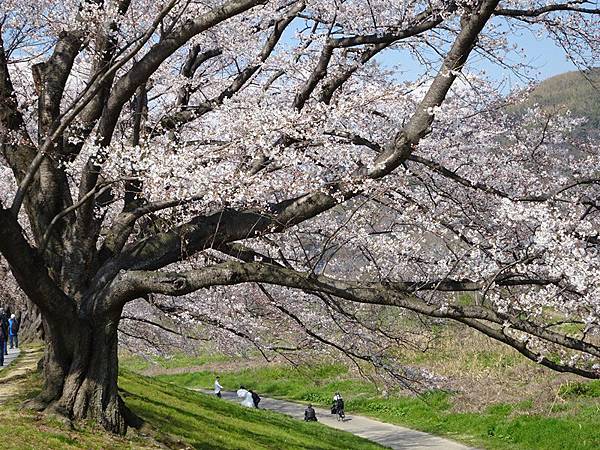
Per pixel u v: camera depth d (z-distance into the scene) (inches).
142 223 421.1
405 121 419.8
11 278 1100.5
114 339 379.2
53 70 398.3
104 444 346.0
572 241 297.9
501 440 811.4
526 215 325.4
